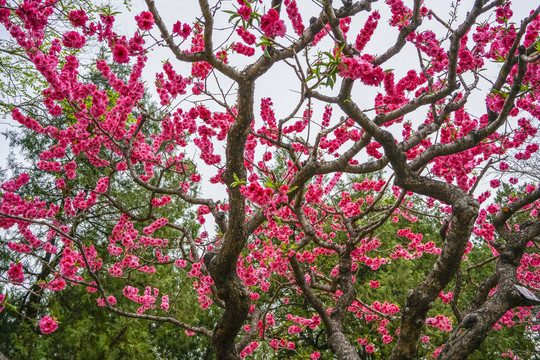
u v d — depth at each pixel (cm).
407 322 335
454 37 348
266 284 663
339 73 272
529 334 1251
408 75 368
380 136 350
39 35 336
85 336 1020
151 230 564
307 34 308
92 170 1133
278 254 508
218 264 346
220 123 432
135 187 1230
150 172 573
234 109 500
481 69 373
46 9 329
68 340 982
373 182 637
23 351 914
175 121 489
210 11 262
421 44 382
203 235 678
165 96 459
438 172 459
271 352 949
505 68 375
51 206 541
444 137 453
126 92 439
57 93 400
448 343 349
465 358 336
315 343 1306
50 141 1078
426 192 361
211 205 460
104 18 313
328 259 1230
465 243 323
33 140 1084
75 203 562
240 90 303
